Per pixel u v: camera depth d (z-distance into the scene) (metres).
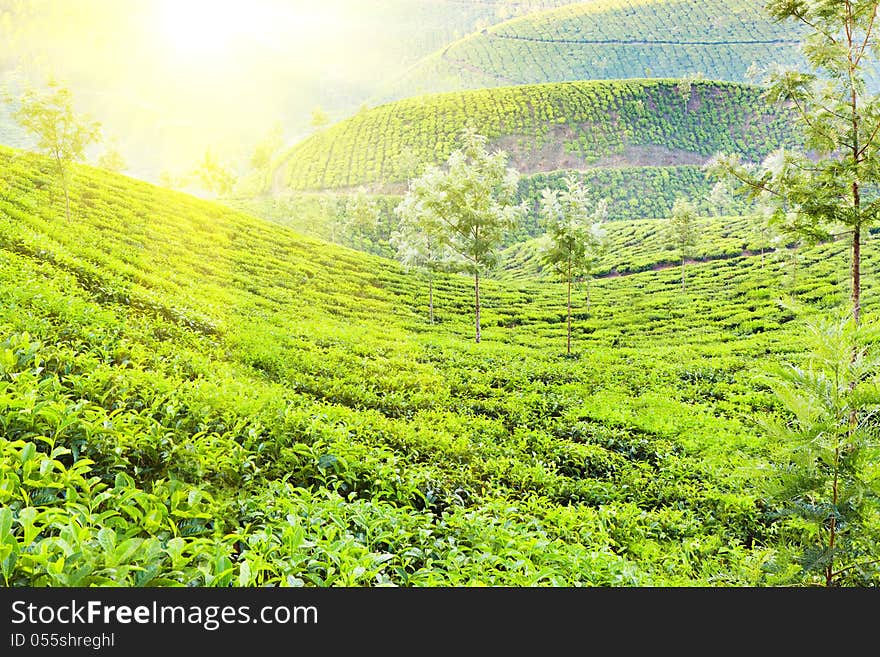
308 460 10.47
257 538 6.57
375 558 6.65
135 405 10.41
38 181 46.50
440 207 39.50
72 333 14.54
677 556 11.09
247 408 11.61
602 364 33.81
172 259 42.88
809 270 67.12
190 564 6.08
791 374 7.32
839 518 6.77
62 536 5.31
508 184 40.41
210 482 8.56
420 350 32.41
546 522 11.57
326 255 69.81
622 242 119.38
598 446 18.34
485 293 71.94
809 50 16.09
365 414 16.41
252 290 43.91
